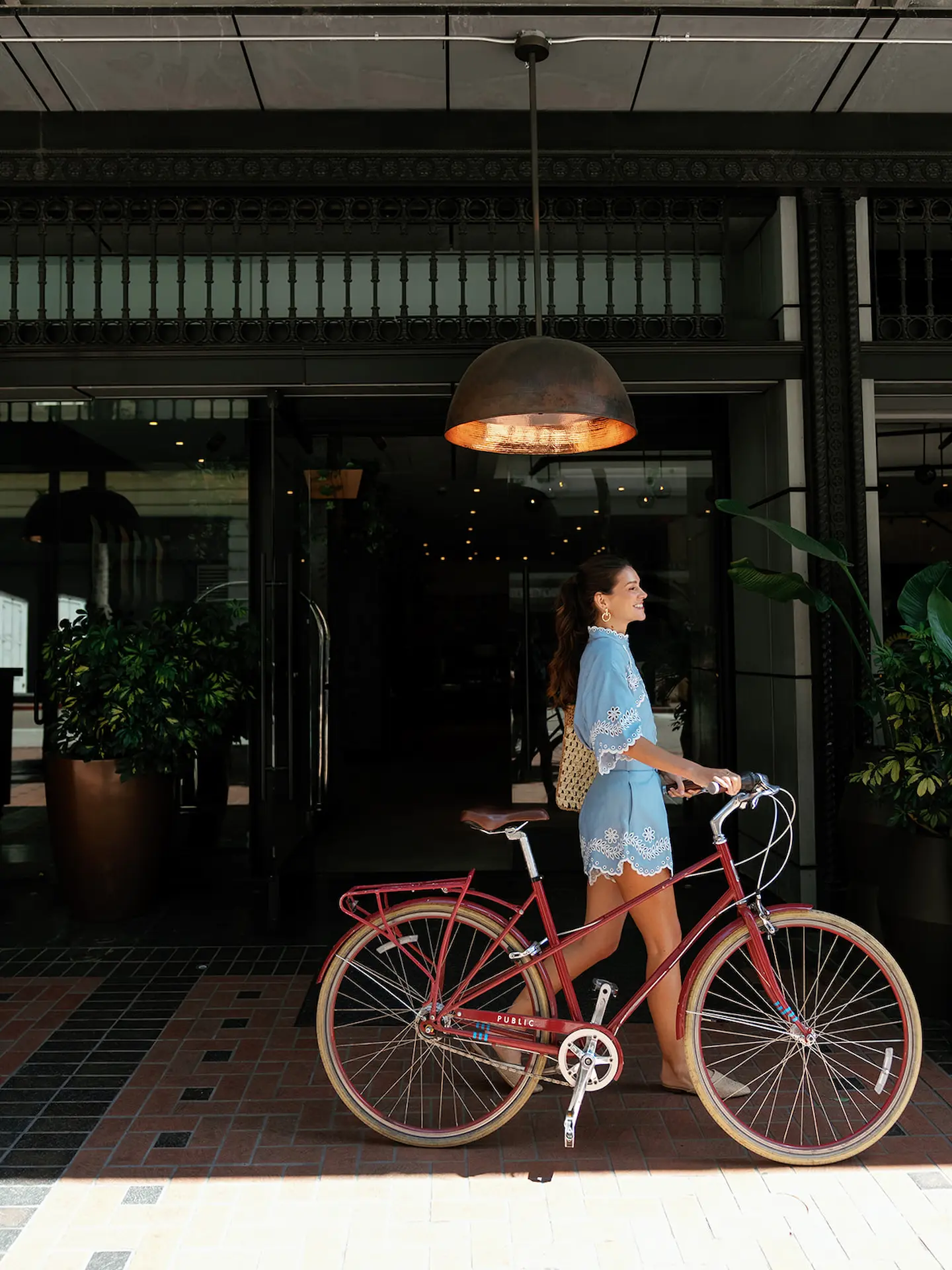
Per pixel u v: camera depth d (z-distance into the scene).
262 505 5.85
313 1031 3.61
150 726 4.97
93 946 4.66
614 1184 2.57
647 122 4.81
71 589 5.88
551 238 4.96
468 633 16.19
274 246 5.44
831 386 4.87
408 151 4.78
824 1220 2.41
